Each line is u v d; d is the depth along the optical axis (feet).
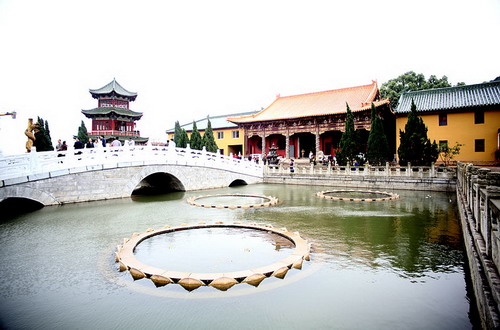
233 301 23.72
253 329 20.35
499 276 17.87
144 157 82.99
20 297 25.46
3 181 58.54
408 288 26.02
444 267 30.40
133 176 80.84
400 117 130.52
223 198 79.10
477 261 23.06
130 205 67.72
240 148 202.49
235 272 27.81
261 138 183.83
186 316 21.91
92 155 73.05
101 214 57.77
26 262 33.12
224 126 201.36
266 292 25.12
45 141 118.01
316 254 34.01
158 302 23.82
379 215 55.16
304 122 153.99
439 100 125.90
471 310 22.62
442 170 92.43
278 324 20.83
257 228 44.70
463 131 118.21
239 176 111.96
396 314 22.13
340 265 30.83
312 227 46.32
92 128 200.23
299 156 170.30
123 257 32.27
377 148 110.52
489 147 113.80
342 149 117.19
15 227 48.11
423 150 101.45
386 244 37.58
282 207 64.34
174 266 30.99
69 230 46.24
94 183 73.72
